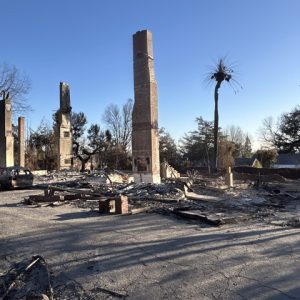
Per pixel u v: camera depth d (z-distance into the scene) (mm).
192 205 14805
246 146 98625
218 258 7234
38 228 10922
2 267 7281
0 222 12203
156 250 7973
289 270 6410
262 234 9328
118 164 65875
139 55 23562
